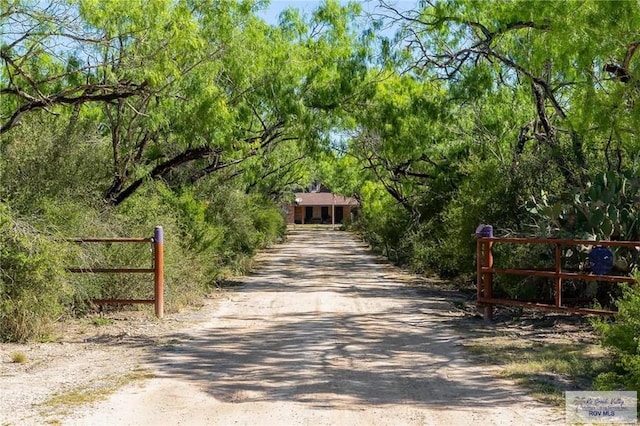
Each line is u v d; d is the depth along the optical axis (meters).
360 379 9.09
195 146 18.75
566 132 16.84
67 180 15.37
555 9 12.60
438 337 12.20
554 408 7.63
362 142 27.80
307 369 9.68
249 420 7.21
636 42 11.52
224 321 14.15
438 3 17.17
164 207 17.94
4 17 12.05
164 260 15.50
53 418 7.27
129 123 17.38
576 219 13.63
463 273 20.45
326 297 18.42
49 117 15.80
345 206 93.44
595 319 12.35
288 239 58.56
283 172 40.22
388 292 19.75
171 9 14.97
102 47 14.20
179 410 7.60
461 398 8.12
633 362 7.74
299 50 20.34
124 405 7.79
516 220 16.75
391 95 21.05
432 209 25.30
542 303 13.79
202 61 16.36
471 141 22.14
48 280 12.05
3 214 11.57
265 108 21.05
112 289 14.85
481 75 19.08
